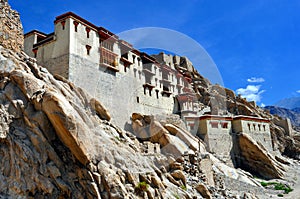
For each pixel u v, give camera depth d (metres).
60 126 8.27
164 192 10.32
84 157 8.35
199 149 17.62
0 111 8.66
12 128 8.66
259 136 31.67
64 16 18.73
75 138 8.23
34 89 9.25
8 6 12.56
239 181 21.09
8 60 10.41
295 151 38.28
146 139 15.34
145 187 9.27
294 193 22.33
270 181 26.02
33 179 8.12
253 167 28.20
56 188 8.18
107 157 9.06
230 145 28.42
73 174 8.46
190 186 14.14
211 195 15.23
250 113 37.66
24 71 10.51
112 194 8.30
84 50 18.61
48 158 8.50
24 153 8.27
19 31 12.95
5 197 7.82
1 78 9.60
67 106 8.53
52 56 18.53
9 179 8.07
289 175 27.77
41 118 8.66
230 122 29.53
